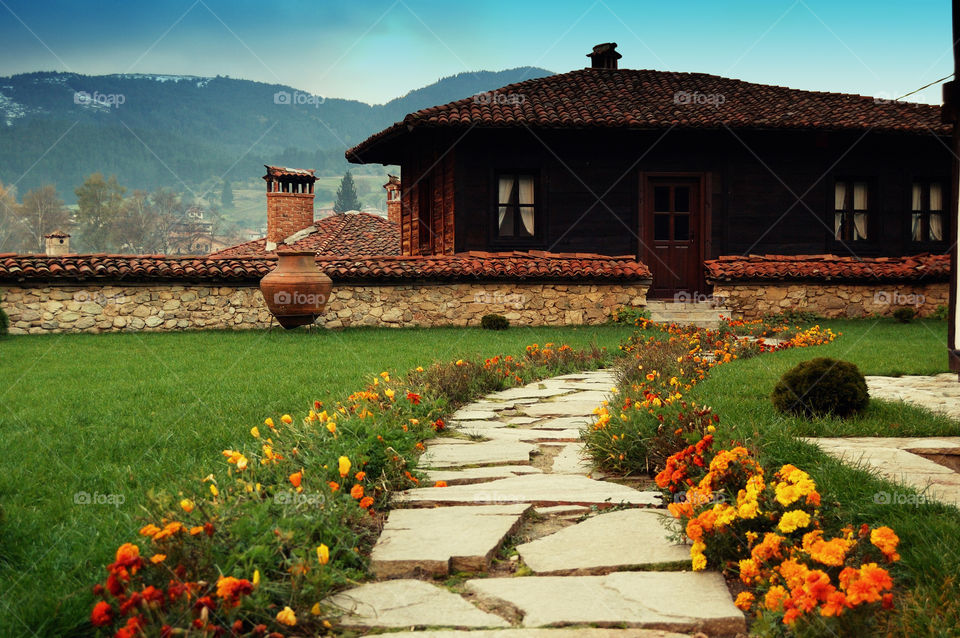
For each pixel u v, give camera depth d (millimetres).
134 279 14906
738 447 3832
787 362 9484
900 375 8844
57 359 10570
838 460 4387
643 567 3203
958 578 2834
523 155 17609
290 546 3070
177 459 4918
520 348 11758
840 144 18547
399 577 3209
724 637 2658
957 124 9055
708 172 18125
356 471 4195
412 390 6797
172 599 2426
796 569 2619
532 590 2982
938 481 4137
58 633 2582
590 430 5457
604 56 21562
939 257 18031
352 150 21516
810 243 18578
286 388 7746
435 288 15953
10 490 4277
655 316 16547
